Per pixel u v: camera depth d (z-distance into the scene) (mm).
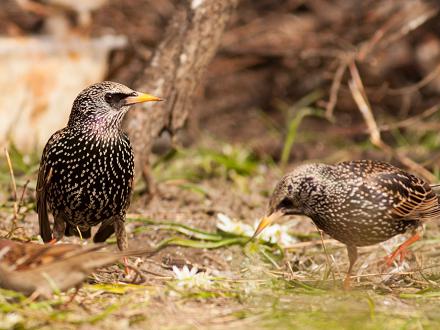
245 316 8008
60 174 9508
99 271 9727
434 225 12109
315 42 20500
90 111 9445
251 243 10859
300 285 9266
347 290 9109
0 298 7988
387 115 19594
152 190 13008
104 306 8266
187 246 11094
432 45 19594
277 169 16031
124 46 17656
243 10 21953
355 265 10523
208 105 20859
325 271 9867
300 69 20922
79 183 9484
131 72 19750
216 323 7820
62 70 16859
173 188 13742
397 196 9367
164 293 8609
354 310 8047
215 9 12297
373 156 16844
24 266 7891
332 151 18078
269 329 7590
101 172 9484
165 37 12328
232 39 21047
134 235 11562
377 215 9312
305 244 11195
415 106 19391
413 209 9547
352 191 9234
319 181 9320
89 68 17234
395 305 8625
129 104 9578
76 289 8250
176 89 12156
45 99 16672
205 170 15305
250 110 20734
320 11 21109
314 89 20609
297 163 17312
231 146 17031
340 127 19781
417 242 11117
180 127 12383
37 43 16703
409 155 16406
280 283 9273
